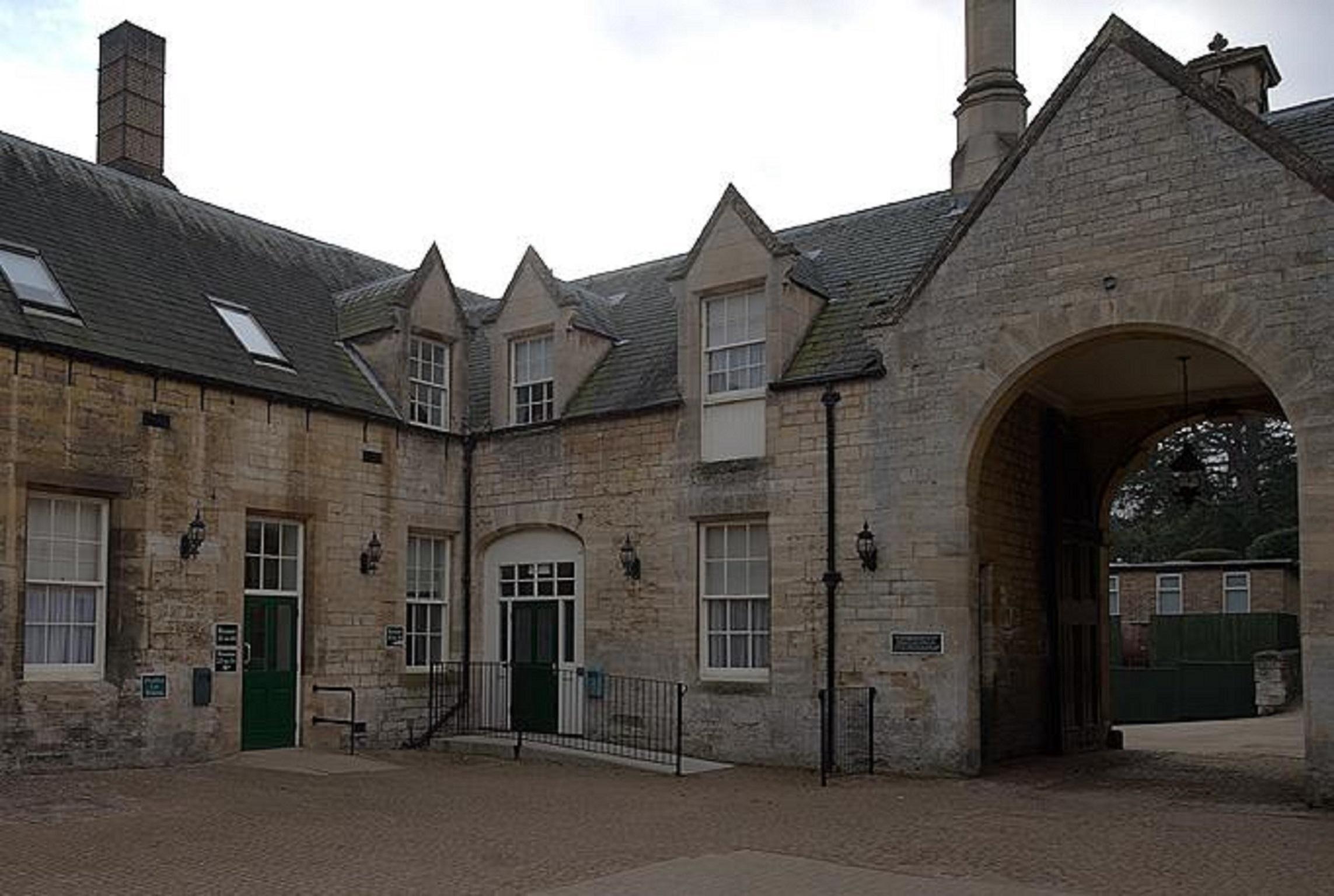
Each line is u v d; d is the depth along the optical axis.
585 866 9.29
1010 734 16.83
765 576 16.72
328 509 17.19
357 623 17.45
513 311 19.69
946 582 14.99
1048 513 18.09
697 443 17.31
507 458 19.33
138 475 14.80
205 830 10.60
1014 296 14.89
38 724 13.55
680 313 17.67
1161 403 18.66
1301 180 13.10
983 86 18.84
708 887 8.53
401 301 18.84
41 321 14.20
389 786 13.70
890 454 15.59
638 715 17.44
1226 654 35.03
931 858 9.72
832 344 16.72
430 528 18.91
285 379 17.00
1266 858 9.68
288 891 8.34
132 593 14.62
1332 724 12.30
